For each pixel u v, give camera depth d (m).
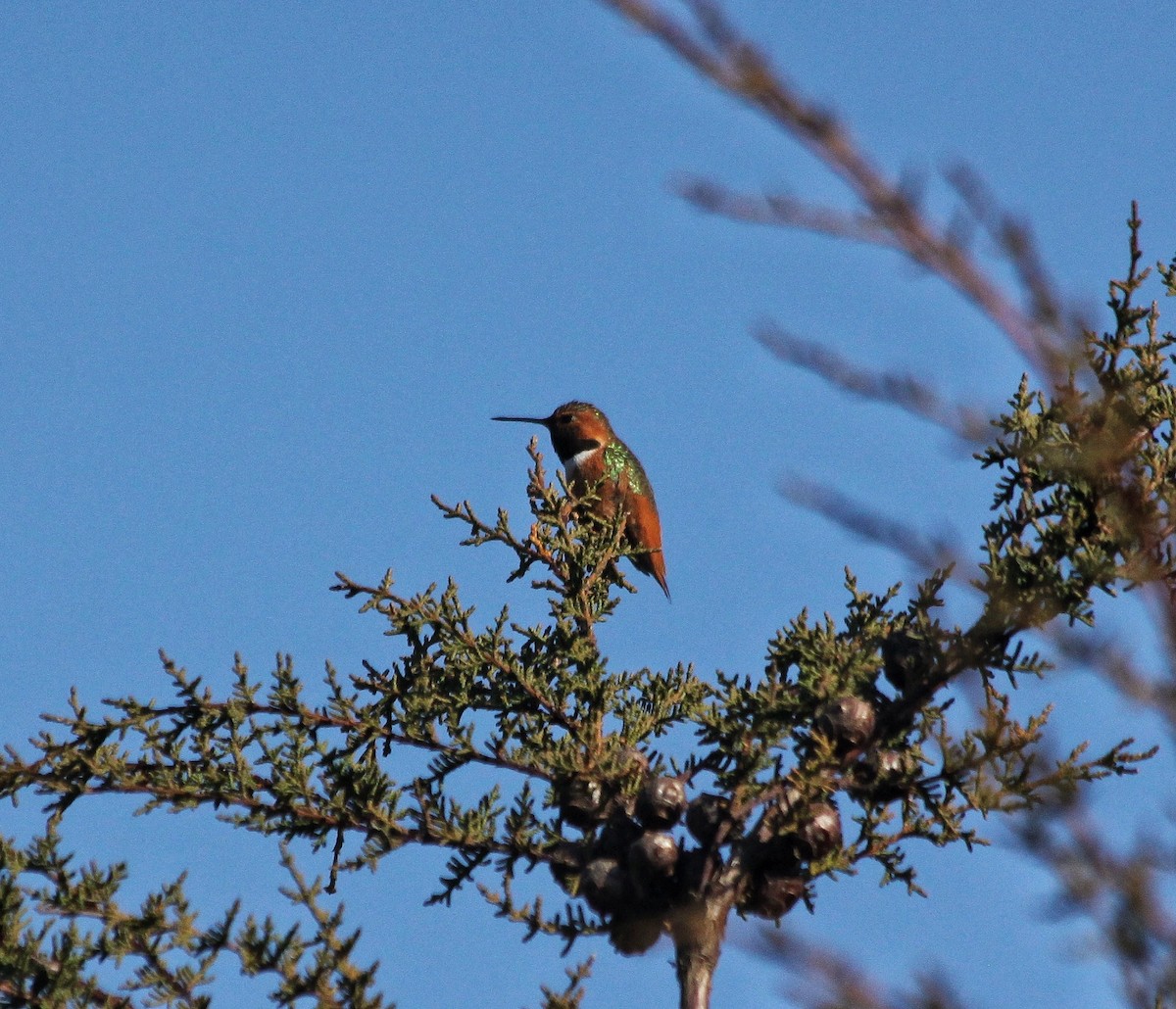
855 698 10.15
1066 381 6.21
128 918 9.88
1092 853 5.24
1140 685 5.24
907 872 10.23
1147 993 5.07
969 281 4.48
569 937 10.36
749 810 10.07
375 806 11.57
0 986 9.45
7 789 11.44
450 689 12.41
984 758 9.79
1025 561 9.73
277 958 9.70
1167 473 9.84
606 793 10.95
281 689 11.98
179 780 11.70
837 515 5.40
